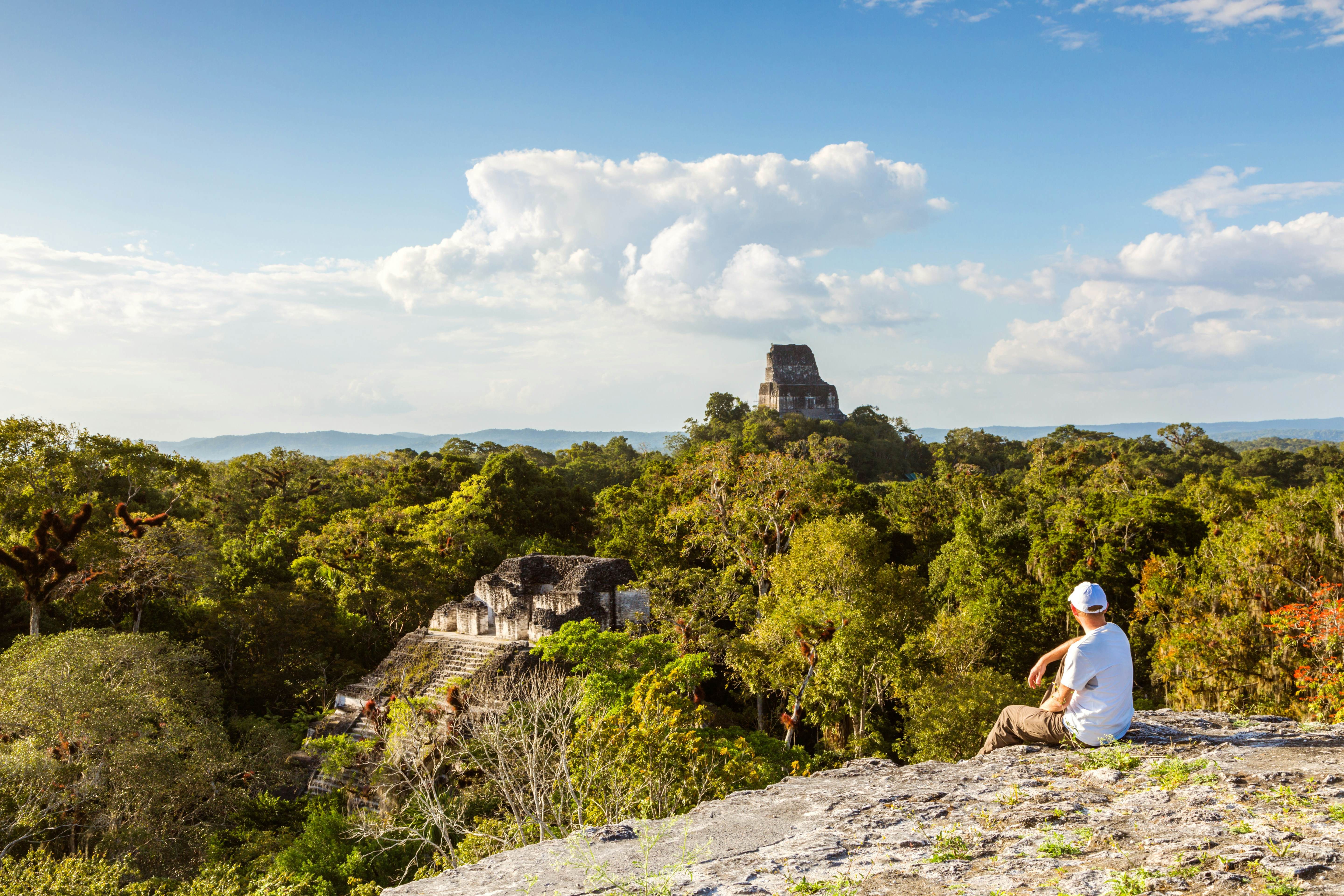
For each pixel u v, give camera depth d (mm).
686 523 48500
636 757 15945
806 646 28016
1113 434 137250
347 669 33438
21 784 17578
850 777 6051
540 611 29719
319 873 17078
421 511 52719
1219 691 20641
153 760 19906
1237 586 22047
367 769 23891
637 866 4512
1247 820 4188
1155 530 37594
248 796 22344
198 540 36594
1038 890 3582
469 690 25328
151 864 18234
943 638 29344
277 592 34969
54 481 33406
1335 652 17984
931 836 4516
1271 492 56125
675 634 34500
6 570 29672
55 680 21062
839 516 52000
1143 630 30734
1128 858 3885
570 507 62750
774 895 3875
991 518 49750
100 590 32781
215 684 27500
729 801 5793
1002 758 5938
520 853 5070
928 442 156000
